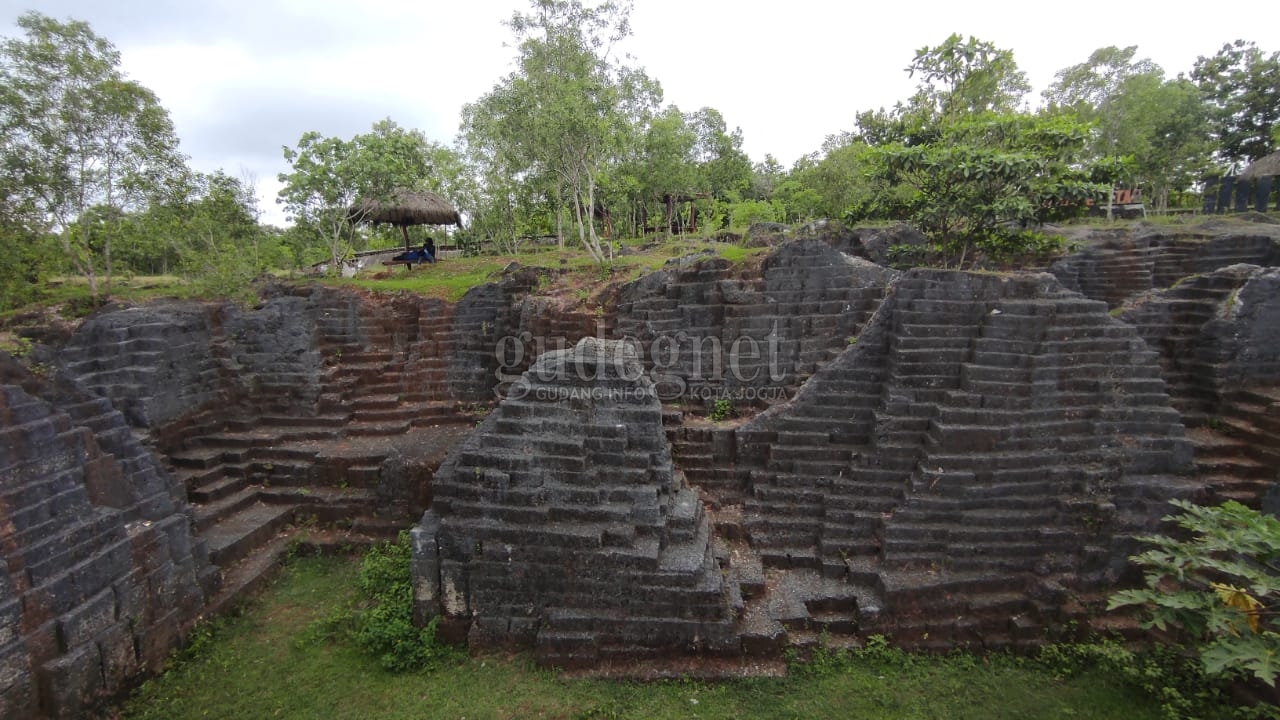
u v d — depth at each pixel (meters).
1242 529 8.00
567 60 22.20
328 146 22.98
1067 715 8.48
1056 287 10.93
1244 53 34.22
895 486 11.00
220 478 14.16
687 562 9.43
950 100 16.28
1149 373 10.68
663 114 36.91
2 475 7.45
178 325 14.74
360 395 17.33
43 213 17.38
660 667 9.25
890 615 9.84
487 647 9.71
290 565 12.61
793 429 12.02
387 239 46.62
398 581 11.14
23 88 16.19
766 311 13.97
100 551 8.51
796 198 35.19
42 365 10.01
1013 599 9.92
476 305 18.05
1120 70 33.16
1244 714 8.29
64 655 7.86
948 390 11.04
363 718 8.51
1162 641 9.47
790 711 8.54
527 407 10.25
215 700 8.87
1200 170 32.78
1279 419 11.91
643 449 10.21
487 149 31.33
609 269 19.31
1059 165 13.85
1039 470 10.35
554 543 9.45
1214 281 14.70
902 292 11.25
